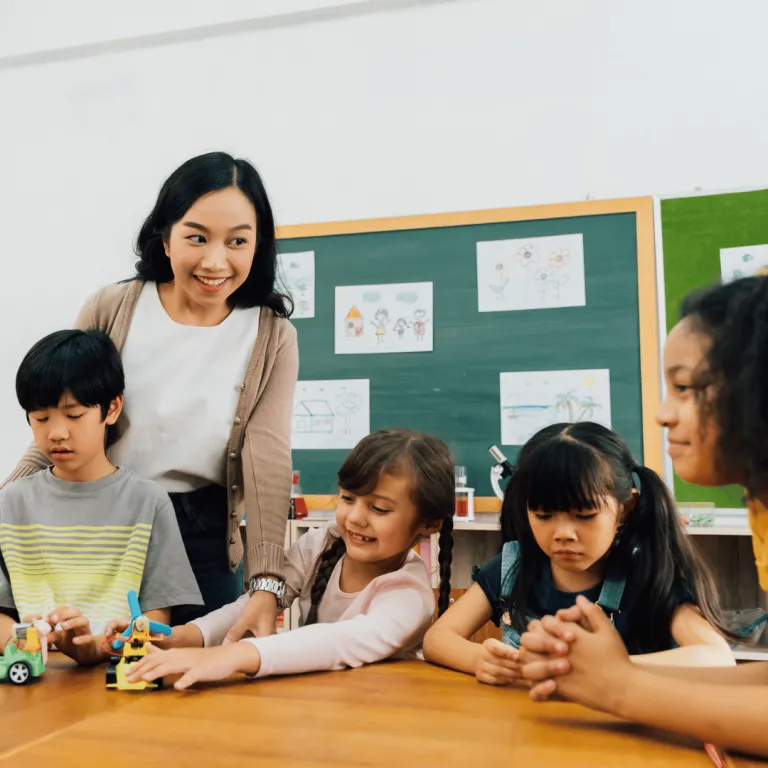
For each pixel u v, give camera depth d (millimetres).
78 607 947
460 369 2209
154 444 1070
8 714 574
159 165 2520
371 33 2373
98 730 524
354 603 981
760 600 1890
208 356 1087
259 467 1073
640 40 2174
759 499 491
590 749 482
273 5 2414
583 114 2201
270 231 1089
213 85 2494
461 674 729
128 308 1104
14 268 2592
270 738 503
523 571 1062
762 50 2090
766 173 2061
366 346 2277
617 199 2131
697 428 498
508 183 2240
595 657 550
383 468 977
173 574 973
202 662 666
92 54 2598
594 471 919
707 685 505
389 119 2344
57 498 992
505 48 2271
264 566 1006
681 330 516
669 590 982
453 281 2234
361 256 2307
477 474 2160
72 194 2576
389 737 505
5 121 2619
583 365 2129
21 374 961
